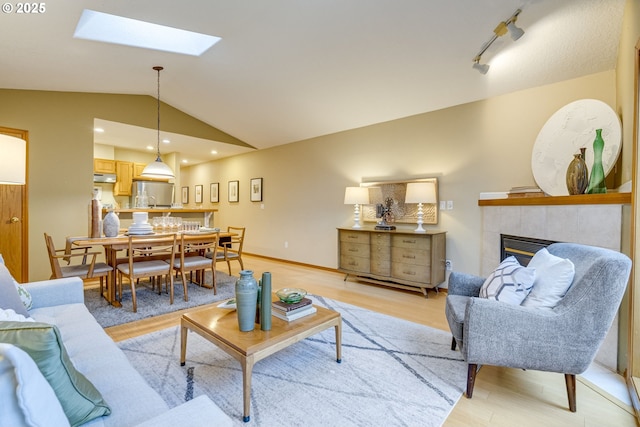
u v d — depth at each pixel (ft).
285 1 8.00
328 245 17.31
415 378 6.36
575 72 9.37
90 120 14.33
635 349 5.92
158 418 2.54
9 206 12.37
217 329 5.85
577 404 5.60
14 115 12.50
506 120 11.08
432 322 9.41
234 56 11.10
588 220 7.11
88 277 9.82
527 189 9.86
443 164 12.80
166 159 23.63
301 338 5.96
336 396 5.74
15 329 2.52
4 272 5.30
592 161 8.61
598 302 5.01
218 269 17.11
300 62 11.14
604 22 7.57
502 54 9.24
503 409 5.44
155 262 10.90
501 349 5.42
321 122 15.92
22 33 8.26
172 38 10.55
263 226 21.40
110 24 9.43
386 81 11.53
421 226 12.71
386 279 13.03
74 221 13.88
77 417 2.82
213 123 18.49
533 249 8.59
